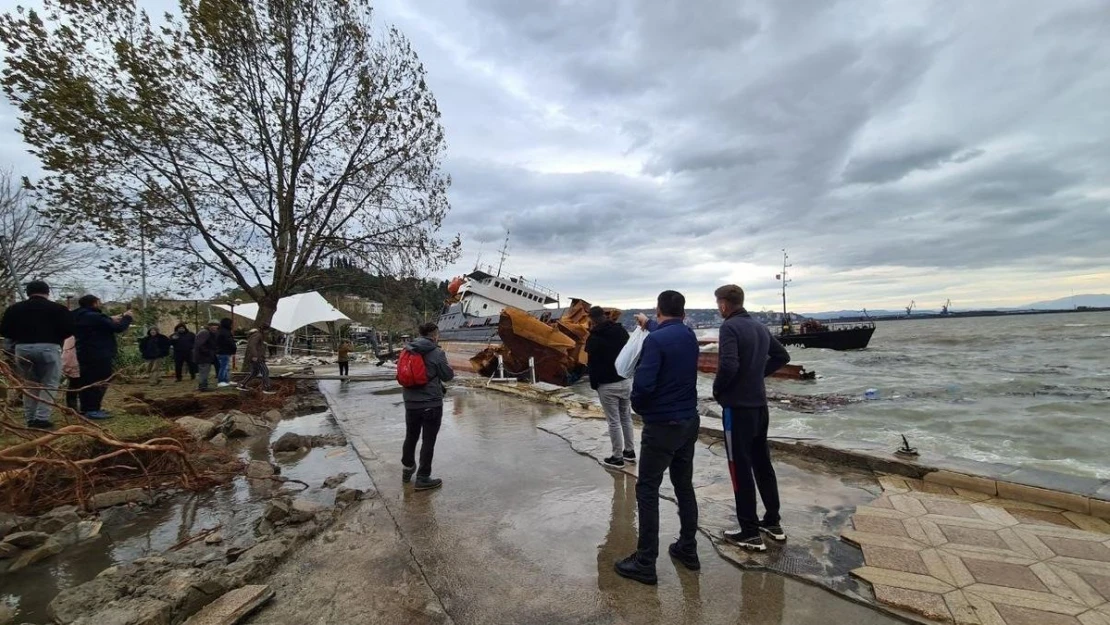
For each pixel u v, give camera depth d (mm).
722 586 3137
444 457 6430
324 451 7285
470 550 3736
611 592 3100
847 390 16484
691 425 3322
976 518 3912
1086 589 2895
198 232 12727
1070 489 4105
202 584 3061
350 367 21562
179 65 11281
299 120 13406
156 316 16438
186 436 6691
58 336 6164
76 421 6293
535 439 7273
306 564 3580
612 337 5684
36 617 3172
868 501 4418
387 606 3002
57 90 9875
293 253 13578
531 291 31453
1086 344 35875
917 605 2779
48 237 16656
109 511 4945
